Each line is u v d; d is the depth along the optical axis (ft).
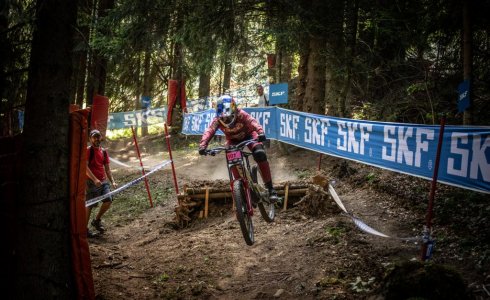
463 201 18.76
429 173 15.67
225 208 25.50
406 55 33.71
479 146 13.44
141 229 25.64
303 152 38.19
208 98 62.85
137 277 16.74
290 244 18.42
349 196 24.20
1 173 12.80
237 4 33.63
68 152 12.71
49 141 12.19
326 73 38.99
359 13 32.68
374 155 19.39
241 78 46.19
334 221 19.79
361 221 18.15
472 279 12.75
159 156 53.52
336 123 23.09
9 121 14.28
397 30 29.99
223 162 43.01
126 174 43.42
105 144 67.00
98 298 14.26
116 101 65.98
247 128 17.62
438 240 15.94
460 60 27.58
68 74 12.61
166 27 32.65
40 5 12.30
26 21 12.26
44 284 12.12
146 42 32.12
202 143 16.84
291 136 29.01
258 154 17.22
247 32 35.27
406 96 30.91
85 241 13.01
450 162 14.64
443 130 14.55
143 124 60.49
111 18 29.96
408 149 16.89
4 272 12.71
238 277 16.11
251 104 62.69
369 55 33.50
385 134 18.45
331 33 32.04
